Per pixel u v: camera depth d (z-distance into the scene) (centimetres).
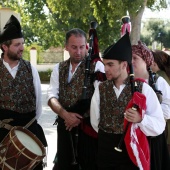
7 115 357
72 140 364
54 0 1542
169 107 331
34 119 373
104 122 301
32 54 2280
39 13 2136
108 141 298
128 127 280
